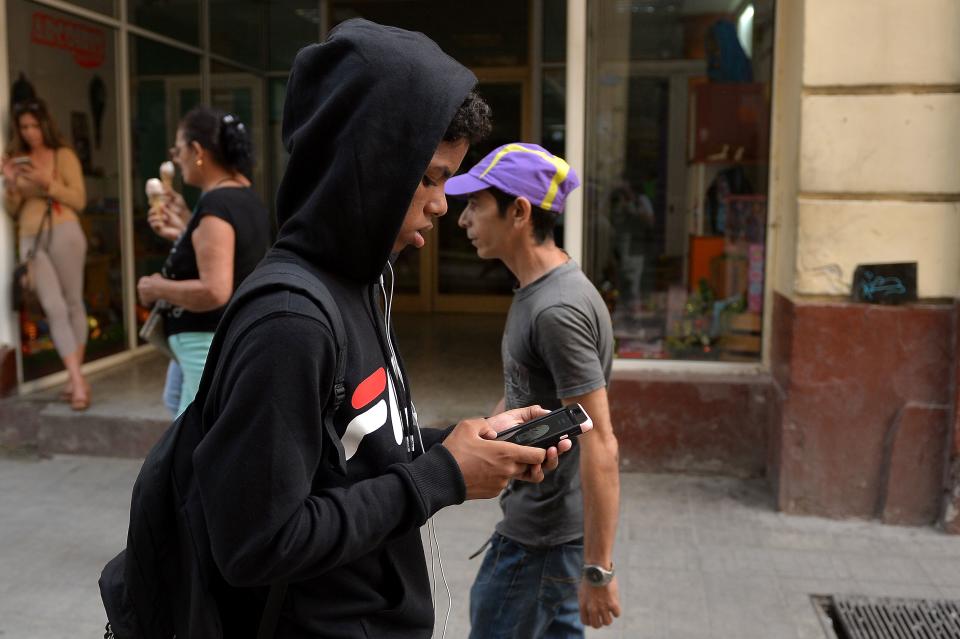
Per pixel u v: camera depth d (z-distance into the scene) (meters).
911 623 3.56
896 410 4.36
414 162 1.35
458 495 1.37
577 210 5.22
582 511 2.32
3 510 4.62
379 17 9.03
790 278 4.49
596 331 2.20
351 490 1.31
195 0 7.74
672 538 4.30
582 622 2.21
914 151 4.22
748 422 4.99
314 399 1.24
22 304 5.54
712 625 3.54
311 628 1.39
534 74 8.53
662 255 5.25
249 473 1.20
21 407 5.50
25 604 3.67
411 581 1.52
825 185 4.29
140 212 7.04
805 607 3.67
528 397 2.27
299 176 1.41
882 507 4.44
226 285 3.45
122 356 6.77
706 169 5.16
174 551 1.37
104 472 5.18
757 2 5.00
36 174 5.48
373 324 1.48
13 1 5.59
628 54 5.18
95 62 6.43
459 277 9.96
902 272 4.28
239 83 8.52
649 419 5.04
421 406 5.81
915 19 4.16
